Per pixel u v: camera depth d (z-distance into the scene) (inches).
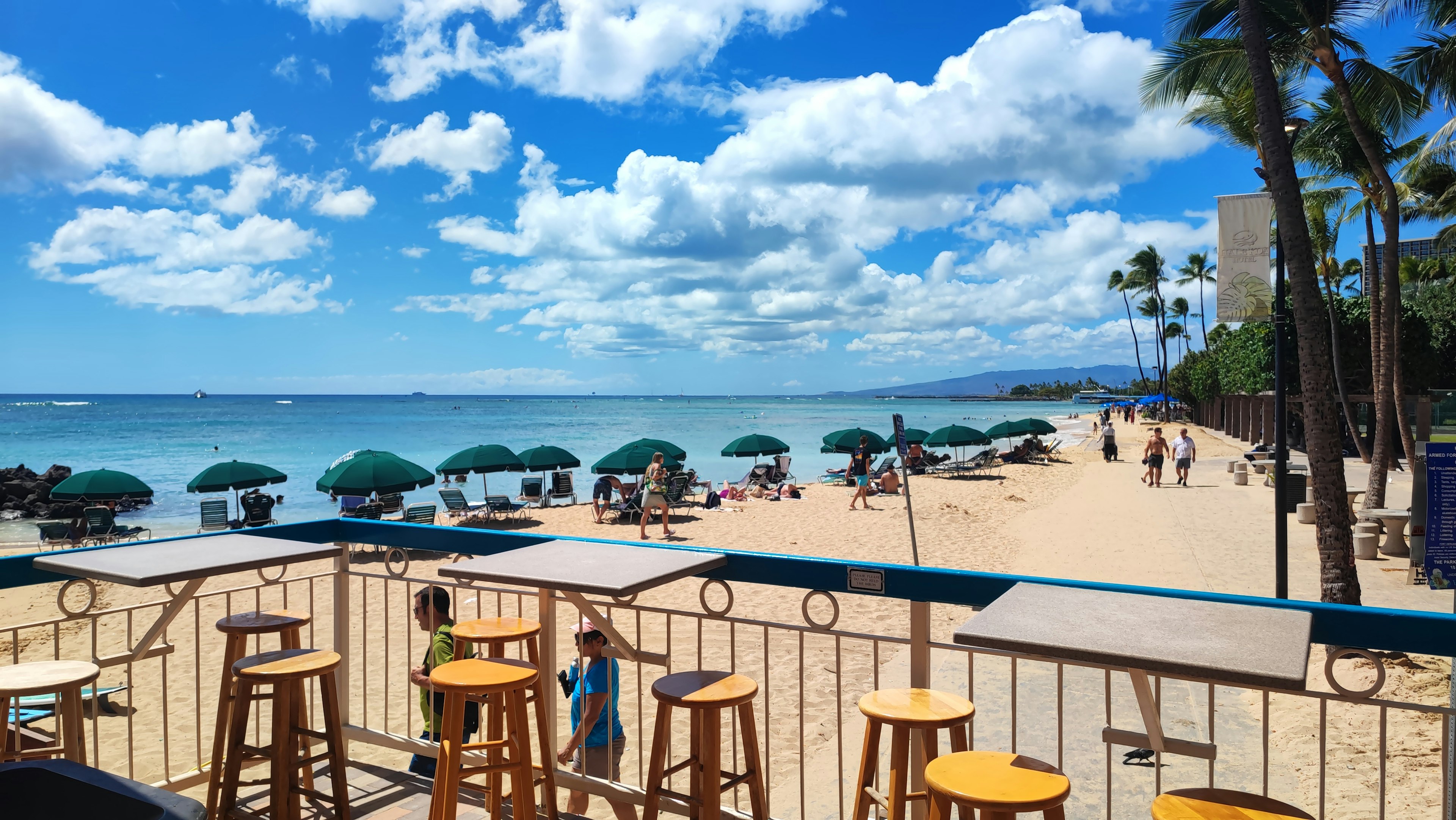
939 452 2150.6
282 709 120.6
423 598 175.9
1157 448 964.6
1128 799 192.1
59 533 692.7
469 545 150.9
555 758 138.0
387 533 161.9
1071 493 940.6
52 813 52.6
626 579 107.0
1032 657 76.4
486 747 115.4
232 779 122.1
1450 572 217.8
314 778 155.9
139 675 322.3
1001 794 79.1
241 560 125.9
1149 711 89.5
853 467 860.0
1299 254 344.2
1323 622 90.5
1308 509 626.8
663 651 337.7
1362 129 616.4
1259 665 68.6
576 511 890.1
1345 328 1151.6
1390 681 260.7
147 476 1353.3
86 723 268.2
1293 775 201.9
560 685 235.0
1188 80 508.4
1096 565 508.1
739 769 222.4
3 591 489.4
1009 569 513.0
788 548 622.5
